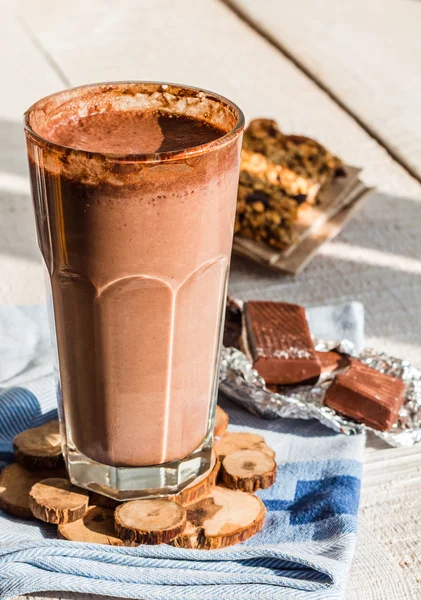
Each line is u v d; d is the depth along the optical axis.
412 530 0.69
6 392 0.74
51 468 0.69
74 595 0.64
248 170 0.95
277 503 0.69
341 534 0.66
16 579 0.63
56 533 0.67
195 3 1.71
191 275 0.63
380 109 1.28
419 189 1.07
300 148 0.98
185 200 0.61
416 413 0.75
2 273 0.91
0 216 0.99
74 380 0.65
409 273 0.93
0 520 0.67
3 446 0.71
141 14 1.66
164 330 0.64
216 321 0.66
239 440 0.71
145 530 0.65
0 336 0.81
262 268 0.93
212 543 0.65
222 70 1.41
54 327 0.65
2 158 1.11
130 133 0.65
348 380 0.74
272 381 0.76
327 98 1.31
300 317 0.79
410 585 0.65
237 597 0.63
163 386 0.65
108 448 0.66
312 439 0.73
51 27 1.58
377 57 1.47
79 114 0.66
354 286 0.91
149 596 0.63
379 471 0.72
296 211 0.93
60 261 0.63
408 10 1.71
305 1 1.74
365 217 1.01
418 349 0.84
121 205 0.60
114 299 0.63
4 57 1.43
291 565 0.64
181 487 0.67
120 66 1.41
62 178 0.61
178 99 0.66
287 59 1.46
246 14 1.65
